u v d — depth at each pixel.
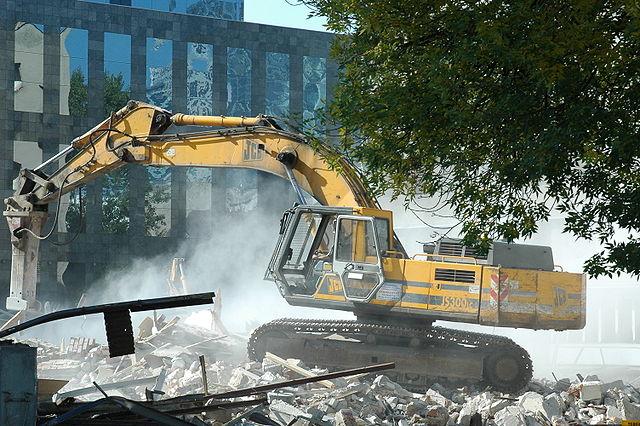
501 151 12.99
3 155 63.94
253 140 23.12
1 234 63.41
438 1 12.66
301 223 21.33
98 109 66.25
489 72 12.60
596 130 12.00
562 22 11.86
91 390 14.25
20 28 64.69
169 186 67.75
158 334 23.50
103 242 65.69
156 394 13.32
